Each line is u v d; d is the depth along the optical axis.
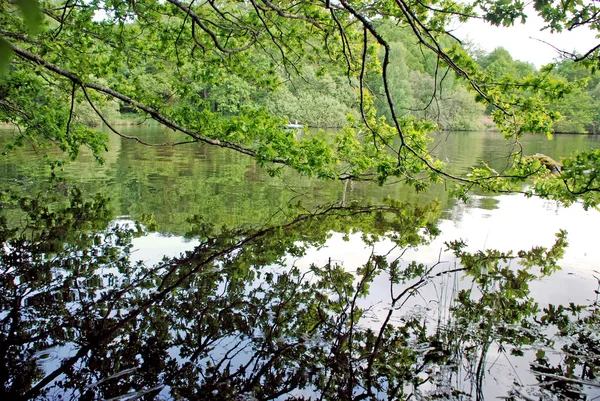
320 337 3.58
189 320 3.79
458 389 2.89
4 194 9.12
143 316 3.81
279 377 3.03
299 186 11.49
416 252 5.96
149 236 6.36
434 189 11.71
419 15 5.98
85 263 5.09
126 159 15.59
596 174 5.65
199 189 10.41
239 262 5.34
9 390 2.75
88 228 6.68
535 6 3.71
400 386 2.94
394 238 6.71
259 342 3.48
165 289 4.41
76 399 2.69
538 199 10.48
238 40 8.46
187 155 17.34
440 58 5.18
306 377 3.03
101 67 8.31
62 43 7.80
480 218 8.34
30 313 3.79
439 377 3.04
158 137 24.16
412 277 4.98
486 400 2.77
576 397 2.82
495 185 7.08
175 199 9.20
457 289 4.63
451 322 3.87
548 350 3.41
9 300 4.02
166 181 11.35
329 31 7.59
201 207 8.52
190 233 6.61
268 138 7.31
